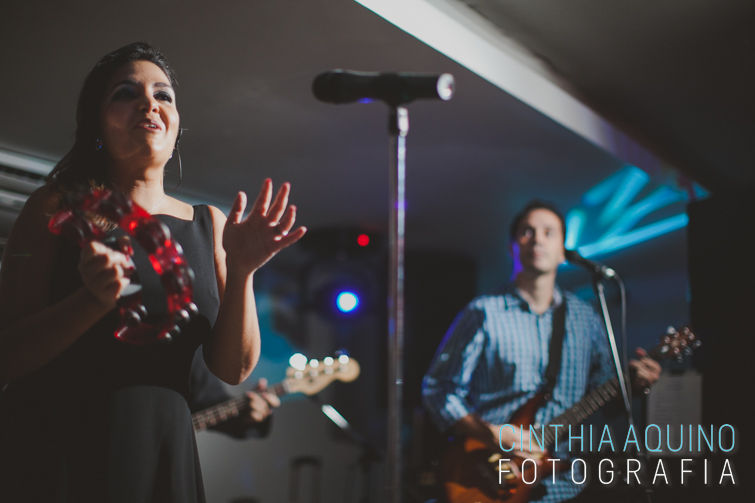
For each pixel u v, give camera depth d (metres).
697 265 4.09
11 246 1.13
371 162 3.87
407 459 5.05
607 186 4.20
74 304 0.98
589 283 5.63
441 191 4.40
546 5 2.56
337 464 6.10
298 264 5.83
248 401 3.38
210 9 2.41
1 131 3.31
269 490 5.91
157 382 1.12
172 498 1.10
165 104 1.22
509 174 4.08
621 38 2.75
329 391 6.14
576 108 3.21
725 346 3.86
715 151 3.70
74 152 1.24
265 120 3.30
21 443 1.05
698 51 2.79
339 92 1.57
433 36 2.60
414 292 5.83
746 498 3.38
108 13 2.42
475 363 3.05
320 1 2.36
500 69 2.87
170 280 0.96
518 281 3.15
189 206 1.30
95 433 1.06
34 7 2.38
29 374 1.08
